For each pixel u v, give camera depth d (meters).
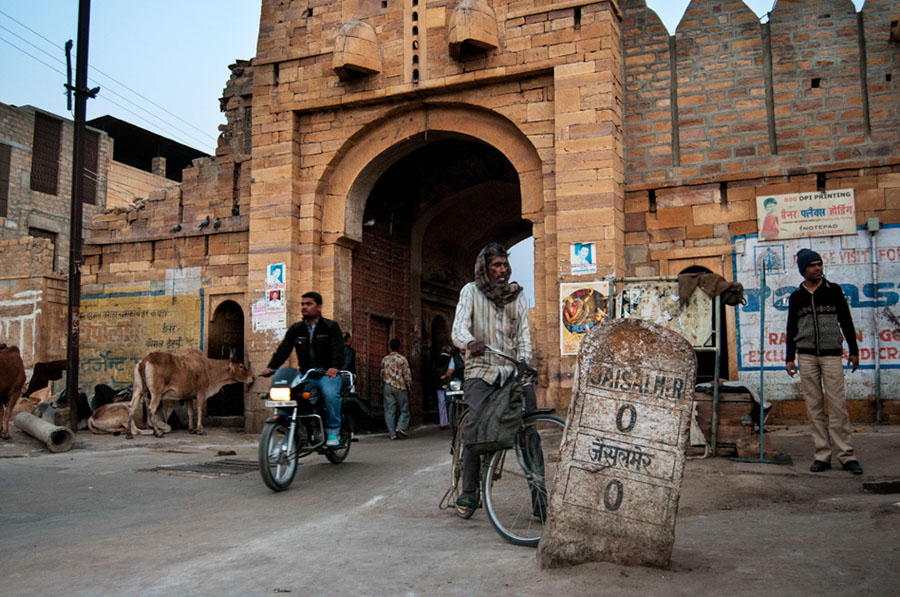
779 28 11.84
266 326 13.31
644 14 12.50
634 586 3.07
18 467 8.41
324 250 13.66
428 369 18.14
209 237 15.27
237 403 15.46
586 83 11.71
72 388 12.08
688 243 11.80
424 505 5.78
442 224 18.30
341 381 7.77
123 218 16.25
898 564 3.21
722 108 11.95
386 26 13.20
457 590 3.16
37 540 4.70
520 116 12.31
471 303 4.68
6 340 18.14
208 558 4.02
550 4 12.09
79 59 12.65
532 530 4.35
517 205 18.70
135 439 11.52
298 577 3.50
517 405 4.30
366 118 13.39
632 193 12.17
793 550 3.59
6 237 25.91
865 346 10.80
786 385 11.03
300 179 13.74
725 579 3.12
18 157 26.69
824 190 11.28
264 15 14.09
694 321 7.75
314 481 7.22
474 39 12.02
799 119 11.57
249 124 16.67
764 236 11.44
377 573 3.51
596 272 11.30
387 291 15.96
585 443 3.54
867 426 10.34
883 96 11.27
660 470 3.46
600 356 3.65
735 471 6.59
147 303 15.66
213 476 7.50
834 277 11.06
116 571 3.79
